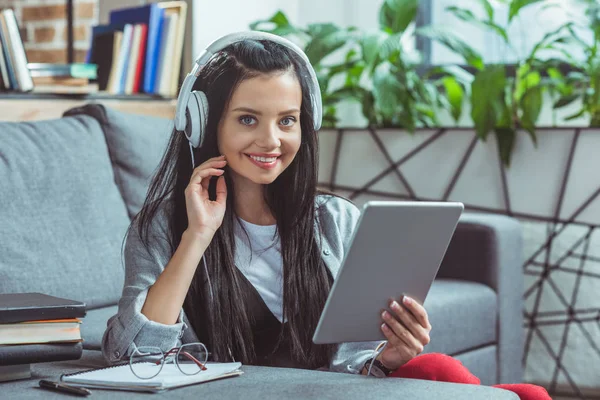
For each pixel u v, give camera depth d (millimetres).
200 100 1329
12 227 1850
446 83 3129
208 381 1174
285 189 1446
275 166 1341
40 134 2045
